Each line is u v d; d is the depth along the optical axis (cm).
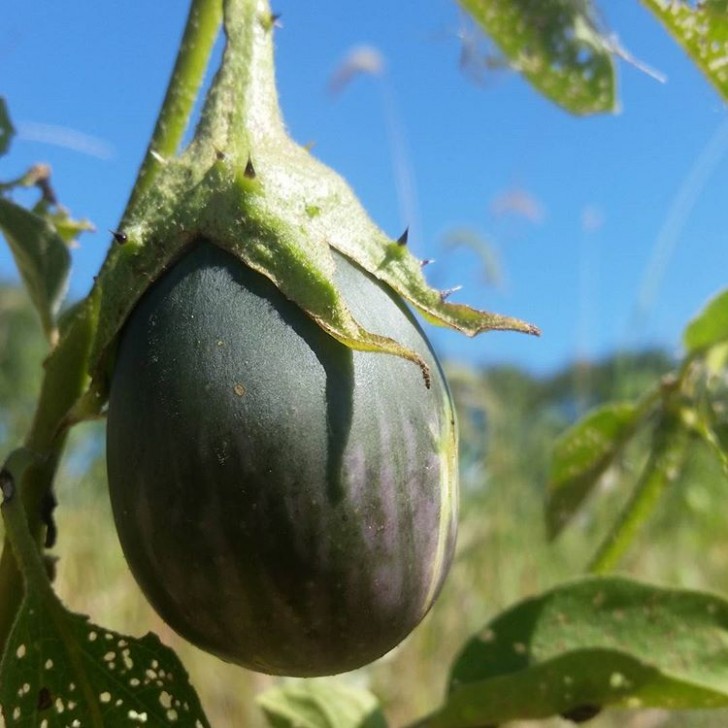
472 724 26
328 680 29
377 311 19
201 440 18
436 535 19
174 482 18
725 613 26
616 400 60
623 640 26
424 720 26
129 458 18
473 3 28
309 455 18
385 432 18
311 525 18
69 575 58
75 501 63
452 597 59
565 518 34
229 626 18
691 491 55
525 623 26
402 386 19
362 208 20
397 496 18
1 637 21
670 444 31
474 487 65
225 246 18
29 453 20
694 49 23
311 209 19
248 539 18
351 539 18
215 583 18
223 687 53
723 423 30
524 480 69
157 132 21
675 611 26
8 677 19
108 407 19
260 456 18
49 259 23
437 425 19
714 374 31
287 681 29
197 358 18
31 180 26
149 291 19
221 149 19
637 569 63
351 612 18
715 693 25
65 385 20
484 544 62
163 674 19
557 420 75
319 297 18
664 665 25
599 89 28
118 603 57
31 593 19
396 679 53
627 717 54
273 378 18
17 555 19
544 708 26
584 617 26
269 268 18
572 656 25
